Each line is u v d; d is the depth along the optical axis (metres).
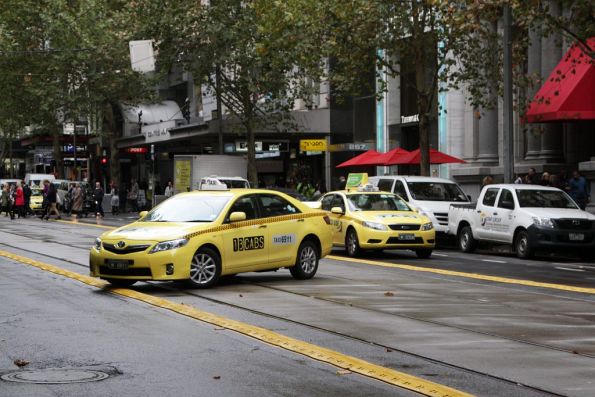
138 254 14.85
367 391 7.96
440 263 21.67
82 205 50.62
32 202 55.94
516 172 34.88
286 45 31.92
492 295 15.01
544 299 14.50
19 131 72.31
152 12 44.12
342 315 12.55
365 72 33.19
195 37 44.28
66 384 8.15
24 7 55.12
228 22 44.00
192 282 15.34
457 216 26.56
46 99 55.81
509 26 27.56
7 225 39.94
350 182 35.56
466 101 39.03
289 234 16.98
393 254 24.73
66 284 16.16
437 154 35.31
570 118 28.56
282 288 15.81
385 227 22.52
